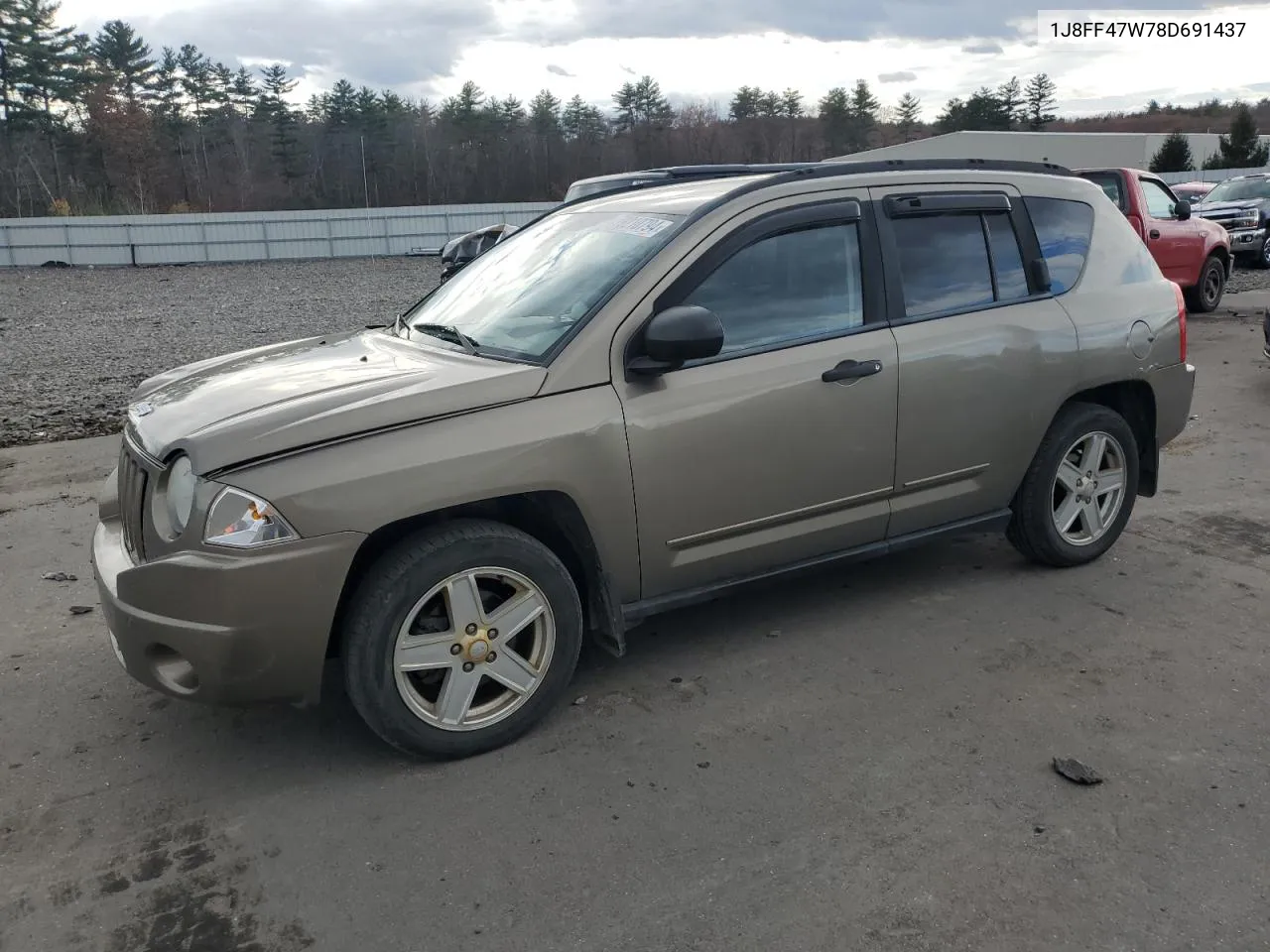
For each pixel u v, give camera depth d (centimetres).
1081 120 9931
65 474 720
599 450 344
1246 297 1625
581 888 272
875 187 414
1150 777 316
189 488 309
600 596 364
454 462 320
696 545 376
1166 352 491
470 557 325
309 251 4097
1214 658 396
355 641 314
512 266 432
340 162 8469
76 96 7594
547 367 343
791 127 9288
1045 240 462
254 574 297
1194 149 5981
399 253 4206
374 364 372
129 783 329
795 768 326
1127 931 251
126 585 312
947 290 427
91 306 2284
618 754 338
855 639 421
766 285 383
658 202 414
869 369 395
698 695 377
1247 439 737
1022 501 468
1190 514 575
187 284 2967
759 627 437
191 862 288
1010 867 275
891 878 272
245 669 305
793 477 388
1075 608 447
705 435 364
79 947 255
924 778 318
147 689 395
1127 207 1272
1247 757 327
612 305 355
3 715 375
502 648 338
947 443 425
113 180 7688
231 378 375
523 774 328
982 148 5531
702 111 9169
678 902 265
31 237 3753
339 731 361
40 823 308
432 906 266
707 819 301
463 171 8538
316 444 308
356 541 308
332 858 288
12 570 528
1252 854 279
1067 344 453
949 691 374
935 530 443
